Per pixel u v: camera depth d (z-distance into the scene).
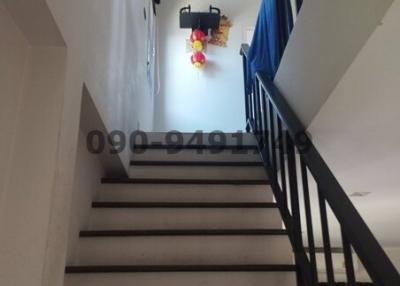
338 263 5.13
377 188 3.18
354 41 1.54
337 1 1.71
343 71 1.65
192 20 5.34
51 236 1.36
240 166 3.22
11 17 1.39
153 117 5.21
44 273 1.31
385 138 2.25
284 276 2.16
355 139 2.27
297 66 2.29
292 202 2.22
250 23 5.67
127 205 2.67
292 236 2.21
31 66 1.51
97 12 2.18
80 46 1.78
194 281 2.14
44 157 1.41
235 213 2.69
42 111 1.46
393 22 1.35
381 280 1.12
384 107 1.90
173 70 5.46
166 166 3.22
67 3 1.58
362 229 1.32
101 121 2.27
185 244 2.41
